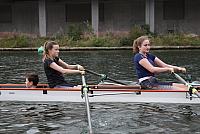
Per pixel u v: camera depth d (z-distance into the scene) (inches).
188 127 307.9
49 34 1408.7
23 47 1211.9
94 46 1184.8
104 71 653.9
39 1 1344.7
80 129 307.3
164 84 386.3
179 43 1176.2
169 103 379.2
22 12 1421.0
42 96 399.2
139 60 378.6
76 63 787.4
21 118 342.0
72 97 392.5
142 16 1370.6
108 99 391.2
